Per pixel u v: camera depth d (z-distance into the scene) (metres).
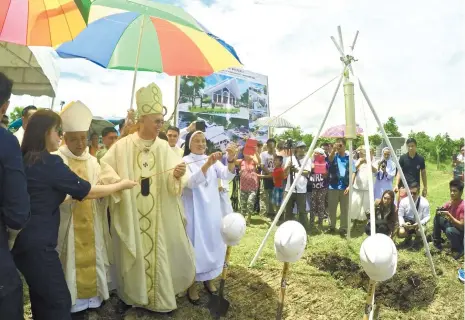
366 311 2.94
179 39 4.27
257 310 4.31
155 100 3.76
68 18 3.63
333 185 7.91
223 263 4.38
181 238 3.89
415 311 4.53
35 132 2.83
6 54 7.71
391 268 2.80
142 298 3.70
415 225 6.54
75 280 3.54
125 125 4.39
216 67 4.29
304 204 8.03
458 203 6.23
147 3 4.22
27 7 3.55
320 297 4.76
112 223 3.75
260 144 10.49
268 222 8.68
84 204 3.59
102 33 4.33
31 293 2.87
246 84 16.06
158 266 3.78
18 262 2.78
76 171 3.57
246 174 8.54
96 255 3.66
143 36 4.32
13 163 2.35
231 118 15.41
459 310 4.51
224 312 4.07
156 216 3.81
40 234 2.78
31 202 2.77
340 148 7.99
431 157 29.23
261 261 5.77
